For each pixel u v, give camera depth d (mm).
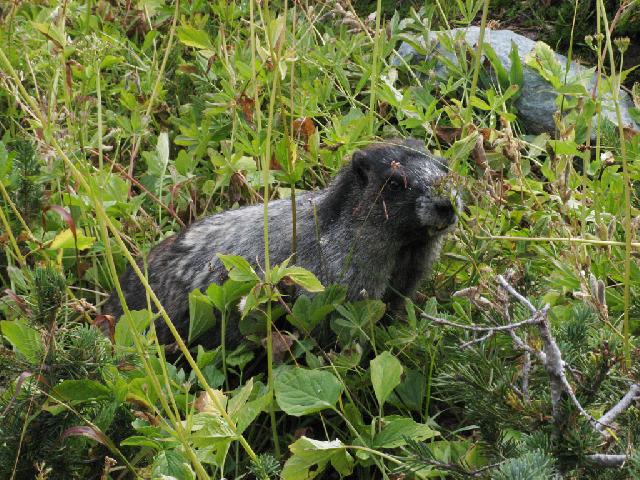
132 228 7418
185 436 4676
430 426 5738
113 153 8594
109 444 5090
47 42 7840
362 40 8906
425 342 5938
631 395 4430
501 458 4641
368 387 6215
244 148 7609
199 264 6855
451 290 7066
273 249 6695
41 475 4723
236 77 8141
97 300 7207
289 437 6043
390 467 5633
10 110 8289
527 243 6910
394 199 6484
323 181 7918
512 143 6773
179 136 8312
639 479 3891
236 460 5699
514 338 4512
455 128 8070
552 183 6742
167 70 9578
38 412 5012
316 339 6402
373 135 7754
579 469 4402
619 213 6762
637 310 5852
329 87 8523
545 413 4496
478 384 4684
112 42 9023
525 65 8992
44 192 7238
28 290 6414
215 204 8281
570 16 9852
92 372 5215
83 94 7516
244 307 5359
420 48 9070
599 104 6836
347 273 6594
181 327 6859
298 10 9906
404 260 6793
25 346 5223
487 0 6844
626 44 5984
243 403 4934
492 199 6730
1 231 7164
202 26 9289
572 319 5113
